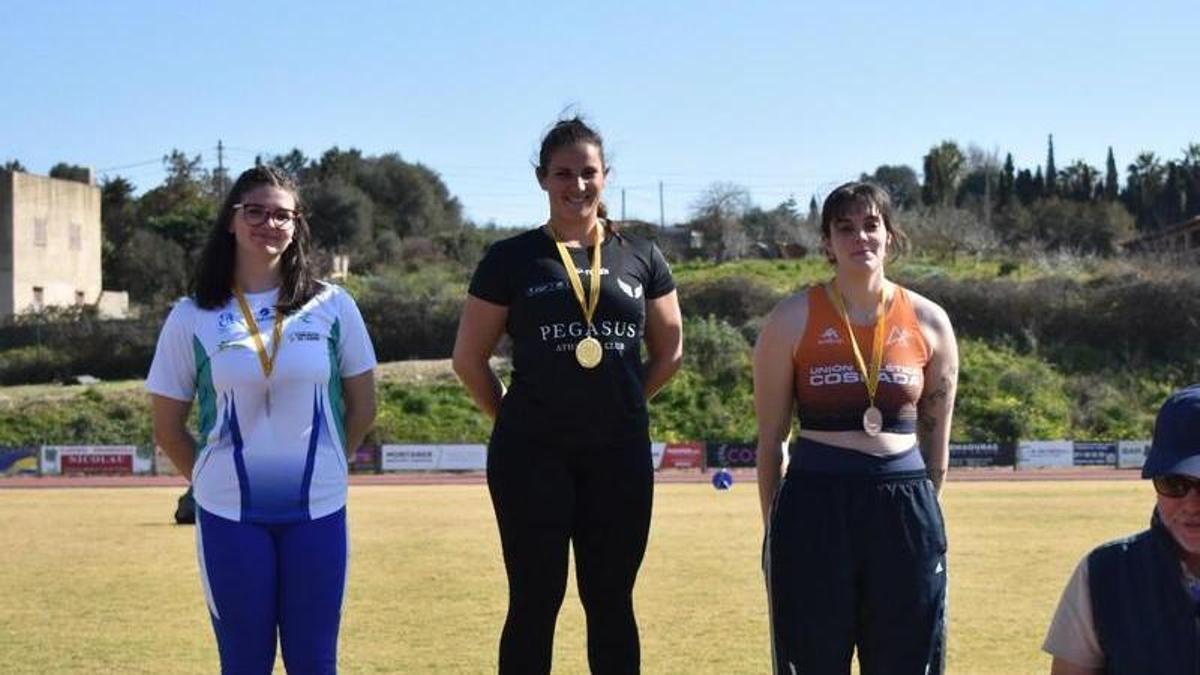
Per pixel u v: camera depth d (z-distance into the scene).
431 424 46.44
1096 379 49.62
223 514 5.44
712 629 10.70
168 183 90.88
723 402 47.38
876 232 5.75
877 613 5.57
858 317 5.77
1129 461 43.06
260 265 5.72
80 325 57.03
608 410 5.89
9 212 64.81
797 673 5.58
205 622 11.20
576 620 11.15
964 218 69.19
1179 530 4.20
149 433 46.47
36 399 48.69
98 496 31.55
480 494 31.73
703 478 38.88
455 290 58.09
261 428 5.49
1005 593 12.84
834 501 5.59
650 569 14.98
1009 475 39.34
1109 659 4.36
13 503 28.55
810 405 5.71
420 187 91.56
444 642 10.12
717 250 69.44
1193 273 53.00
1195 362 50.78
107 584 13.89
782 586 5.64
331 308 5.77
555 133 6.08
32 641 10.23
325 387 5.63
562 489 5.91
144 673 8.93
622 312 5.94
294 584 5.47
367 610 11.79
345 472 5.70
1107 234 86.38
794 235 68.25
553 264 5.95
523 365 5.93
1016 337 52.22
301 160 89.75
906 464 5.65
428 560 16.05
